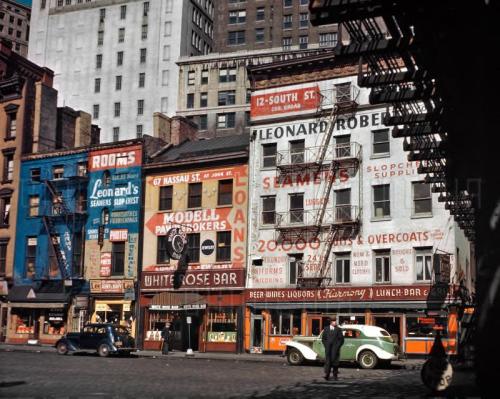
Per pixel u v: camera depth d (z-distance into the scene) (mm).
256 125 40094
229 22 102000
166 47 94188
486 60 8859
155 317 41125
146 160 43812
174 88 92188
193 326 40000
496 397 8258
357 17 9016
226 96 85250
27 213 47312
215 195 40625
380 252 35156
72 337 32250
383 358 25406
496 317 8445
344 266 36094
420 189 34594
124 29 97688
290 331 36844
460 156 13641
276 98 39688
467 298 33969
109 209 44000
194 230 40844
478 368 8484
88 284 43438
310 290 36188
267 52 84375
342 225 36062
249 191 39531
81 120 54531
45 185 46812
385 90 12602
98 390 15414
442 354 14266
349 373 22828
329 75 38156
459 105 10781
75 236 45031
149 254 42031
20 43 139875
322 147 37562
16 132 49250
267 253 38281
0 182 49156
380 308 34250
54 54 101750
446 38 9273
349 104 36969
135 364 26031
